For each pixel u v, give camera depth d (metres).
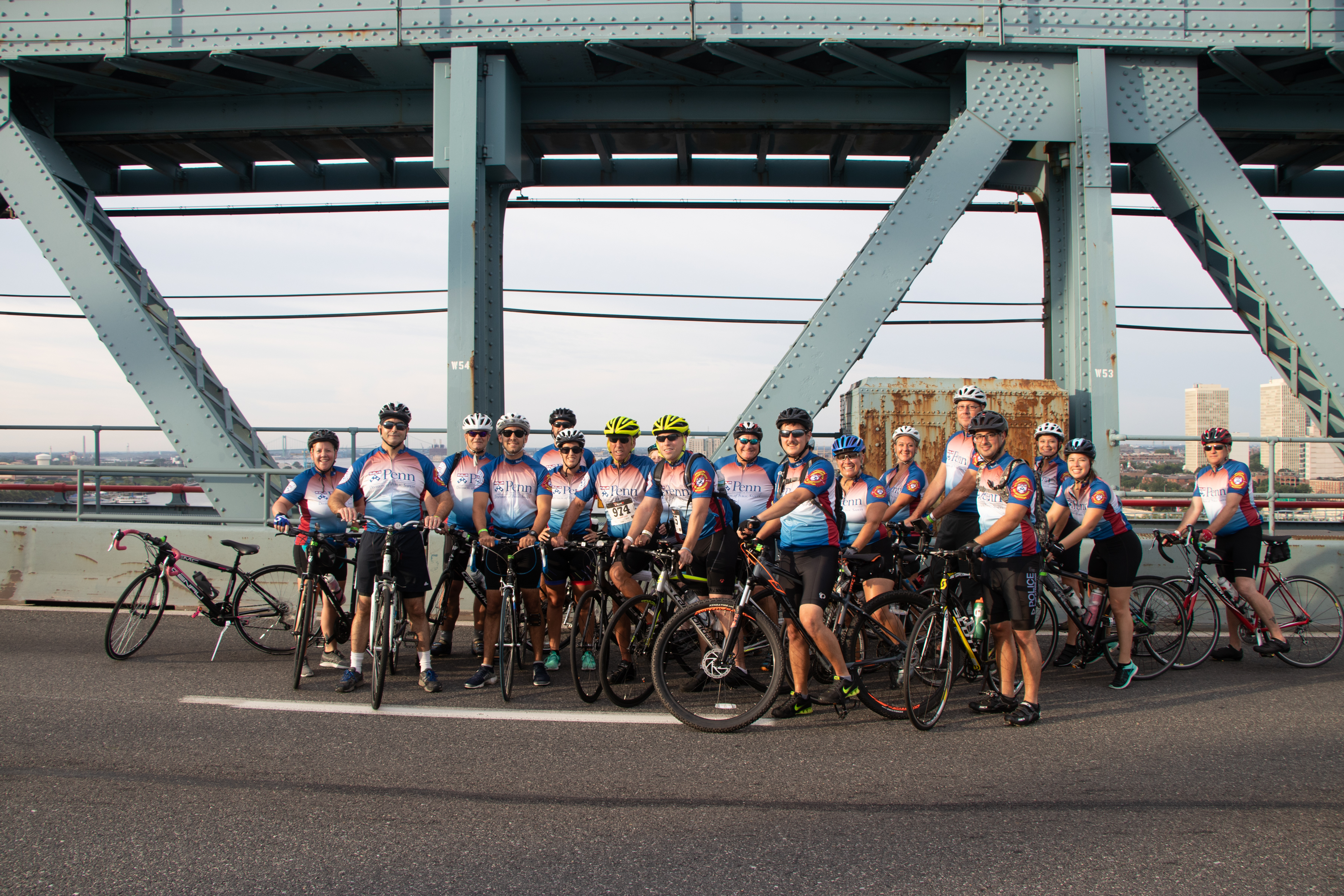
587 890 2.85
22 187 8.78
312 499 6.12
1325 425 8.45
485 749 4.30
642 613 5.43
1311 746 4.43
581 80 9.16
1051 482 6.43
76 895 2.79
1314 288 8.38
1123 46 8.33
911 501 6.59
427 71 8.86
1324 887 2.89
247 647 6.64
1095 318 8.31
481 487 5.92
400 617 5.64
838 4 8.24
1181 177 8.50
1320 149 10.27
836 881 2.92
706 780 3.90
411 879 2.92
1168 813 3.52
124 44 8.43
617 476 5.85
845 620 5.24
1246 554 6.28
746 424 5.65
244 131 9.61
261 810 3.48
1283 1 8.29
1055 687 5.75
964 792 3.76
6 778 3.80
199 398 8.69
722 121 9.33
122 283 8.72
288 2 8.35
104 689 5.35
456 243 8.34
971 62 8.47
